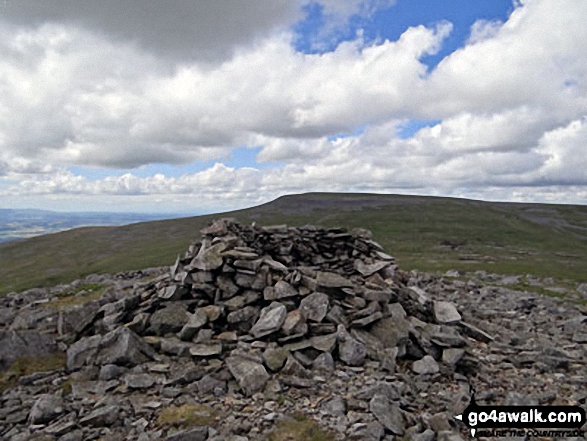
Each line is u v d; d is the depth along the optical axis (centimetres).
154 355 1115
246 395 934
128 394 935
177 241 8300
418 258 6381
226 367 1048
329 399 910
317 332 1212
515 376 1170
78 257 7162
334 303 1355
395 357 1162
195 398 916
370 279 1609
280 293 1334
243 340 1190
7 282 5138
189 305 1345
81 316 1381
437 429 815
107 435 767
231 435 767
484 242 9612
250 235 1788
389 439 767
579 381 1127
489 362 1261
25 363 1098
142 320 1245
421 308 1504
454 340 1285
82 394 929
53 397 880
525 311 2097
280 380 994
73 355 1084
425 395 1000
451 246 8631
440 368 1151
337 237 1877
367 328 1304
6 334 1143
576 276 4072
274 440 755
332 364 1086
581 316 1834
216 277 1421
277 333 1201
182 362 1095
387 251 7688
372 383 998
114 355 1067
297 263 1780
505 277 3800
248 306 1330
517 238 10500
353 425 792
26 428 803
